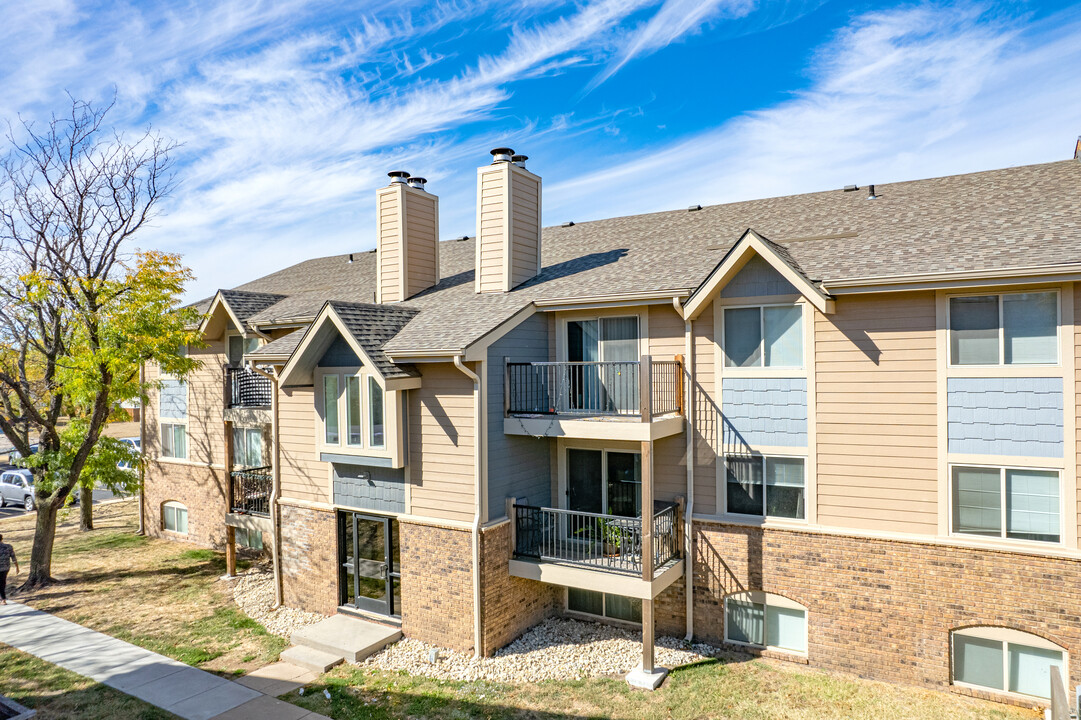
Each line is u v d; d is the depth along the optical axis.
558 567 12.19
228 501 17.12
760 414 12.18
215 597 15.75
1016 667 10.32
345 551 14.40
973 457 10.52
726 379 12.46
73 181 17.44
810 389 11.73
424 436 12.89
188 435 20.61
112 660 12.30
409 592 13.12
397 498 13.32
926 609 10.81
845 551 11.40
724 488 12.52
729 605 12.53
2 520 24.84
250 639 13.30
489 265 15.31
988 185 13.97
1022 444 10.20
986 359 10.45
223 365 17.75
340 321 12.84
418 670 11.80
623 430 11.55
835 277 11.09
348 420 13.57
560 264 16.47
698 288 11.95
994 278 9.79
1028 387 10.16
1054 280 9.52
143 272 17.64
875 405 11.22
